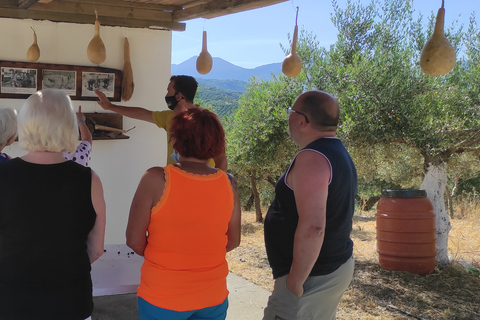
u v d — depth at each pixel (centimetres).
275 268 208
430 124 545
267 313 211
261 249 671
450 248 642
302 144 210
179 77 320
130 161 449
